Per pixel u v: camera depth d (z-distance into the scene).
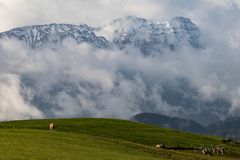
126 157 72.62
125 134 119.62
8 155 61.56
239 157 111.25
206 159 91.50
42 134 86.19
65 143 78.62
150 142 113.88
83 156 67.94
